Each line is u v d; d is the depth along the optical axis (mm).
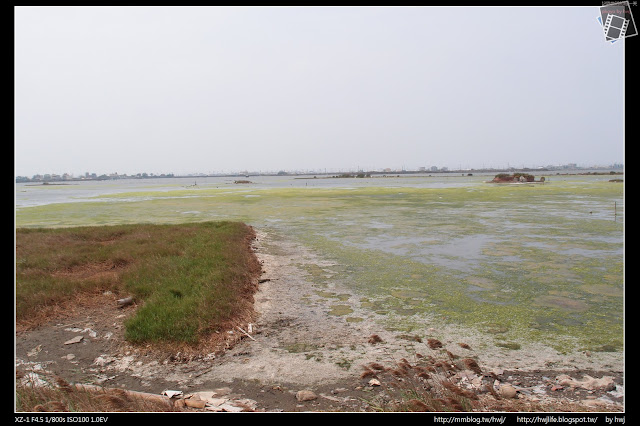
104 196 54656
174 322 7164
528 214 24891
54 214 28578
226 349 6719
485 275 11008
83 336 7363
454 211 27266
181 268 10445
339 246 15367
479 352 6512
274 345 6887
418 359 6285
